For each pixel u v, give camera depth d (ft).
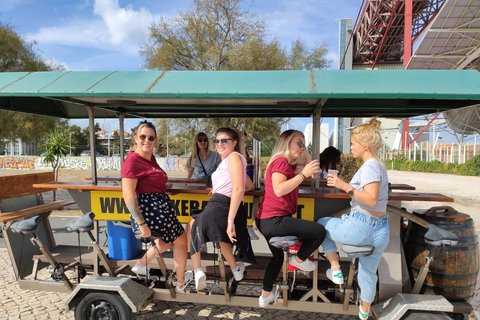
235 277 9.19
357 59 237.86
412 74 8.82
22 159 94.73
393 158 126.52
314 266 8.79
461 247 8.89
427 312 8.14
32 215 12.16
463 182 59.67
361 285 8.38
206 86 8.70
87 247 12.59
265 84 8.68
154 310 11.55
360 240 7.93
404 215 9.17
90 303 9.35
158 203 9.13
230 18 41.91
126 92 8.49
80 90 8.75
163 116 15.23
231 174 8.44
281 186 8.07
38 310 11.43
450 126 99.04
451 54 87.20
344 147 153.28
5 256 17.69
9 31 42.27
